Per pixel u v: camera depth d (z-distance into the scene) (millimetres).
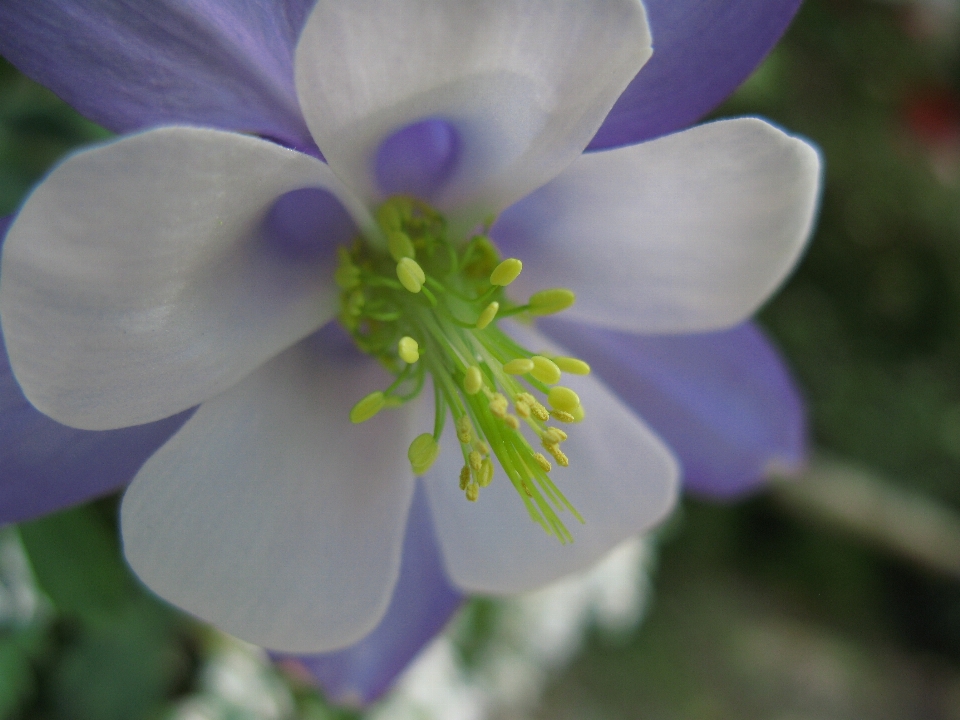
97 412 58
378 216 69
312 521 68
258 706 109
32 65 57
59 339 55
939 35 260
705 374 77
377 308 69
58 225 52
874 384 272
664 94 64
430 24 55
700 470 79
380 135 63
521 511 73
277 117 60
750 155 62
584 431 73
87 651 104
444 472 73
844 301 276
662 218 67
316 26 54
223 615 66
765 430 78
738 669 253
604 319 73
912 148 257
